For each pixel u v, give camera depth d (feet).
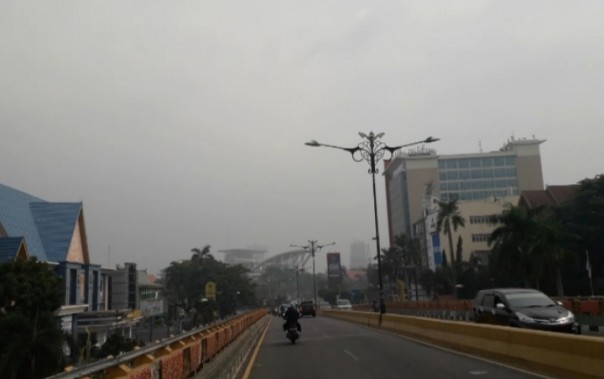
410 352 65.36
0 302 72.13
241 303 332.80
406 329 91.97
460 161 522.06
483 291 73.46
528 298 66.80
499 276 227.40
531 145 521.65
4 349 61.05
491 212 369.50
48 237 144.05
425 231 400.88
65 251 140.56
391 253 376.27
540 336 45.93
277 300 509.35
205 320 233.55
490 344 55.93
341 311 182.60
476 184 519.60
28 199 154.51
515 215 194.39
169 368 31.73
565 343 41.98
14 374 60.59
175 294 306.55
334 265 404.16
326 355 67.36
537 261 187.32
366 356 63.41
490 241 202.39
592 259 205.98
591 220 209.05
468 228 367.86
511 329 51.70
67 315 134.31
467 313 137.18
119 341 96.68
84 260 155.94
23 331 62.75
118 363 24.09
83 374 20.25
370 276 472.44
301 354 70.54
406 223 508.94
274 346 86.17
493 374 44.96
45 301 74.02
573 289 208.13
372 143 121.70
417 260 362.94
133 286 200.85
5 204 139.33
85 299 152.66
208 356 52.29
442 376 45.21
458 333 65.92
